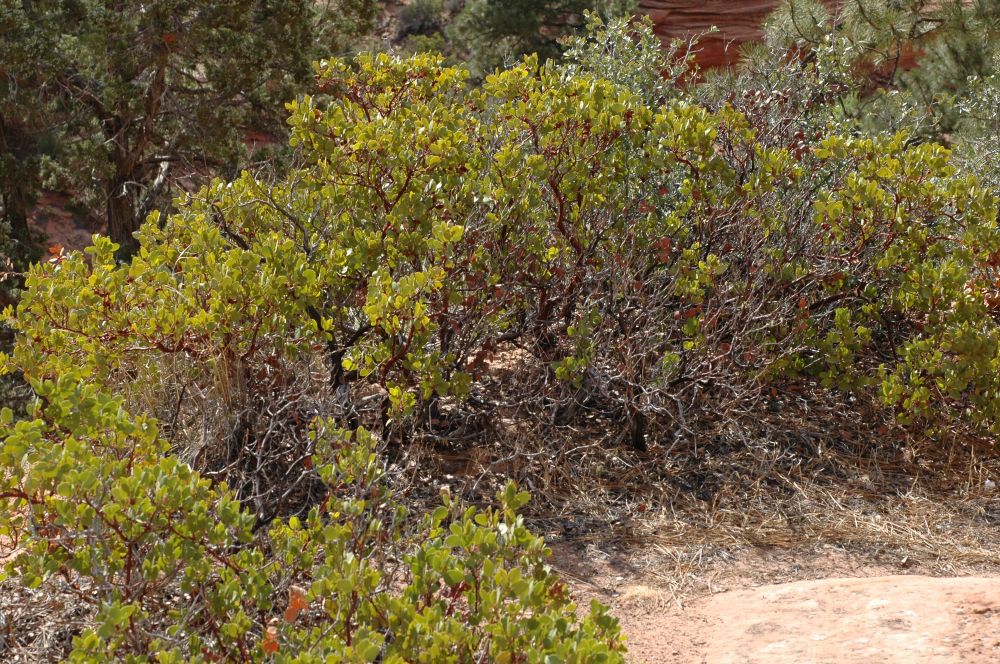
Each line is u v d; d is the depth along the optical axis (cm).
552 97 513
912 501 441
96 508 262
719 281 494
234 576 284
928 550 402
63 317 399
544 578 264
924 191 488
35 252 1797
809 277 504
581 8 2627
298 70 1786
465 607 293
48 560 272
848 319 480
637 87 691
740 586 373
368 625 254
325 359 462
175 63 1877
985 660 301
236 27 1739
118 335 394
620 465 453
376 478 321
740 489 442
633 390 458
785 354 475
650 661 323
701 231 513
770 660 315
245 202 505
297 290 417
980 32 1327
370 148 460
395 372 434
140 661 238
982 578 365
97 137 1898
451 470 436
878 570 387
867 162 516
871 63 1393
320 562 339
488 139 522
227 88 1781
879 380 480
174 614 269
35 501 280
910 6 1319
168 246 471
